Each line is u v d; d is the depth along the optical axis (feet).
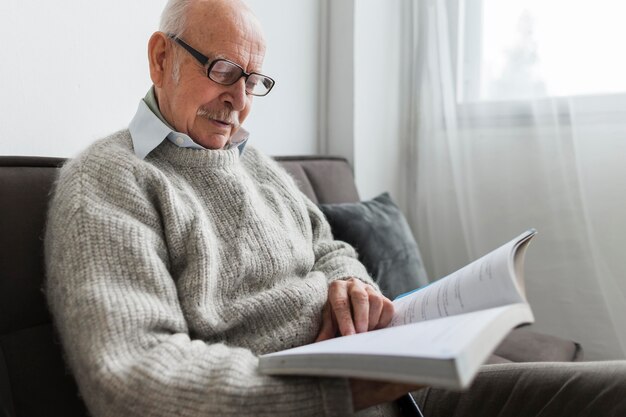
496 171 5.83
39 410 2.55
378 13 6.17
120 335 2.06
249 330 2.74
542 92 5.48
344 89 6.02
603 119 5.26
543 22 5.45
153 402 1.89
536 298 5.60
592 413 2.44
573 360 4.15
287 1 5.52
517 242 2.26
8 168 2.75
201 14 2.92
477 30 5.87
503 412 2.72
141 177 2.64
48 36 3.40
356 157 6.04
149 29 4.08
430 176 6.32
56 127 3.49
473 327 1.57
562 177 5.42
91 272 2.22
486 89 5.84
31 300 2.65
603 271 5.31
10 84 3.22
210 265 2.61
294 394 1.87
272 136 5.54
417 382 1.45
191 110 2.99
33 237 2.70
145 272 2.31
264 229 2.97
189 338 2.29
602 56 5.20
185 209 2.71
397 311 2.75
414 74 6.48
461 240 6.21
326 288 3.11
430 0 6.11
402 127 6.68
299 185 4.69
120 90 3.90
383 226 4.64
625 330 5.24
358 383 1.92
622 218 5.25
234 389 1.89
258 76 3.14
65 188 2.52
